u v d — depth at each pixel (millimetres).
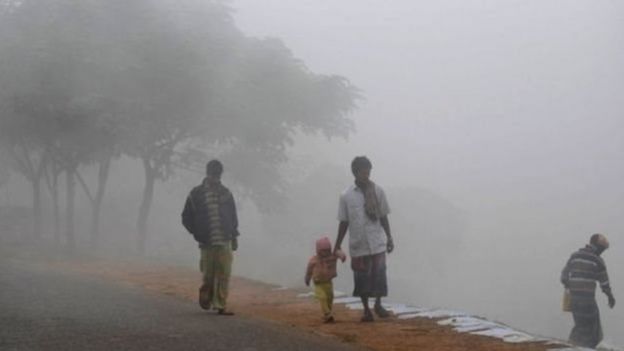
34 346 6805
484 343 8578
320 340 8297
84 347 6898
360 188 9719
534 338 9062
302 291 14031
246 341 7746
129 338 7461
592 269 12469
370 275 9766
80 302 10211
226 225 9656
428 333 9148
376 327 9500
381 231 9758
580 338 12430
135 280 15789
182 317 9219
